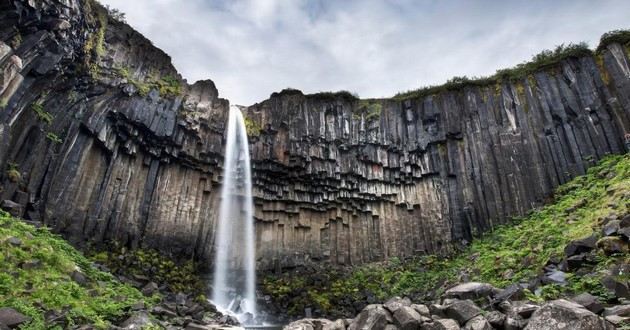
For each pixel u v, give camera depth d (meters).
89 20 17.50
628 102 21.05
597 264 9.70
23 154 14.99
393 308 8.72
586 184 20.11
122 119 19.88
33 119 15.24
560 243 12.51
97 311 9.36
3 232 10.70
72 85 17.00
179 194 22.78
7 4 12.53
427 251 24.78
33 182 15.32
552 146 22.92
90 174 18.45
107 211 19.03
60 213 16.55
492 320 7.70
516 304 8.34
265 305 22.59
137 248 19.92
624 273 8.59
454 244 23.97
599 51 23.39
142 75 21.86
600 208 13.64
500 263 14.46
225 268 23.62
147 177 21.50
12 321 7.36
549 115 23.58
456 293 9.92
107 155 19.42
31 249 10.53
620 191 13.88
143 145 21.28
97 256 17.22
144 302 11.64
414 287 21.14
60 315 8.26
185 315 13.98
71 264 11.40
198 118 23.75
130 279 17.30
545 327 6.50
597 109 22.34
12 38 13.18
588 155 21.88
